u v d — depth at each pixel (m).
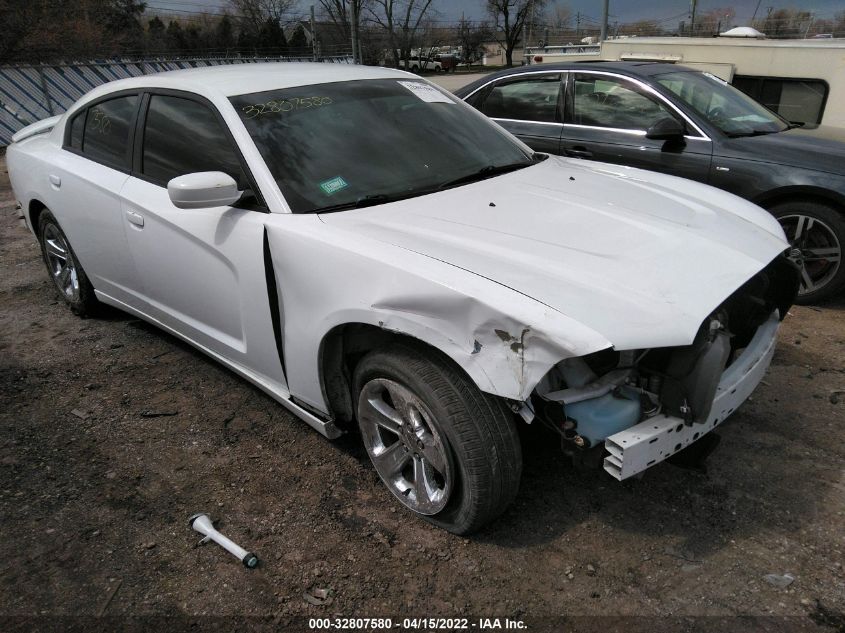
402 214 2.61
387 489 2.72
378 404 2.55
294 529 2.52
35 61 24.42
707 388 2.07
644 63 5.57
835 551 2.31
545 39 38.03
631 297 2.07
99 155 3.74
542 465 2.82
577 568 2.29
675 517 2.51
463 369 2.11
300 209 2.66
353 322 2.37
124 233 3.46
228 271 2.86
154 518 2.60
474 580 2.26
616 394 2.15
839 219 4.23
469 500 2.26
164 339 4.20
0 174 10.74
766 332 2.65
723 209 2.98
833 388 3.39
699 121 4.78
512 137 3.71
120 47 32.88
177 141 3.17
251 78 3.19
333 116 3.06
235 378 3.67
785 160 4.39
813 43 7.47
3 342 4.22
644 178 3.38
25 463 2.96
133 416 3.32
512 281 2.10
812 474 2.72
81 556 2.41
